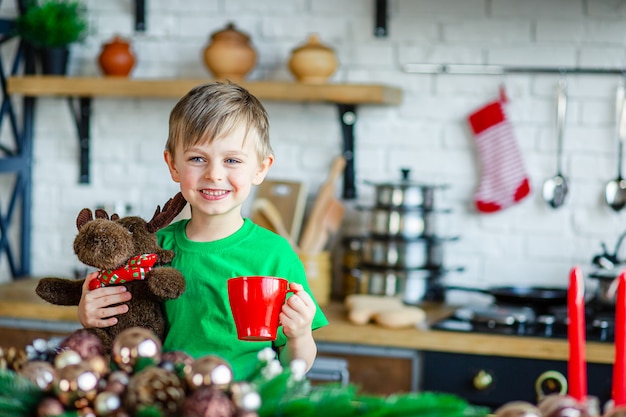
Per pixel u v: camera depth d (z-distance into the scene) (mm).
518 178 2582
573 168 2607
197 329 1356
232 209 1418
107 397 755
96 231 1271
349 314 2281
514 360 2115
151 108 2893
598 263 2340
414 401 753
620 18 2566
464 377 2150
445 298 2682
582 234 2604
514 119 2635
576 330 913
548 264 2631
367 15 2721
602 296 2297
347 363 2223
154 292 1283
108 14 2895
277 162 2801
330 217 2633
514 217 2646
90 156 2939
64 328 2404
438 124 2691
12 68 2877
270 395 784
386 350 2197
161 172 2896
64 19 2719
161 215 1335
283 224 2646
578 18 2592
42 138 2979
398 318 2184
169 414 750
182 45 2850
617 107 2566
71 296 1354
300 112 2783
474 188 2674
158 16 2861
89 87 2662
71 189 2959
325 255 2572
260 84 2535
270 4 2781
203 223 1421
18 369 857
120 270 1302
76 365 792
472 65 2652
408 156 2717
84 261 1278
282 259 1416
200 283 1378
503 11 2635
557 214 2619
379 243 2521
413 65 2682
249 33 2797
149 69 2875
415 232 2512
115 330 1317
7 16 2938
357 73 2732
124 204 2844
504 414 782
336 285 2785
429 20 2682
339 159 2688
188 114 1325
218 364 780
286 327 1145
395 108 2717
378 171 2736
